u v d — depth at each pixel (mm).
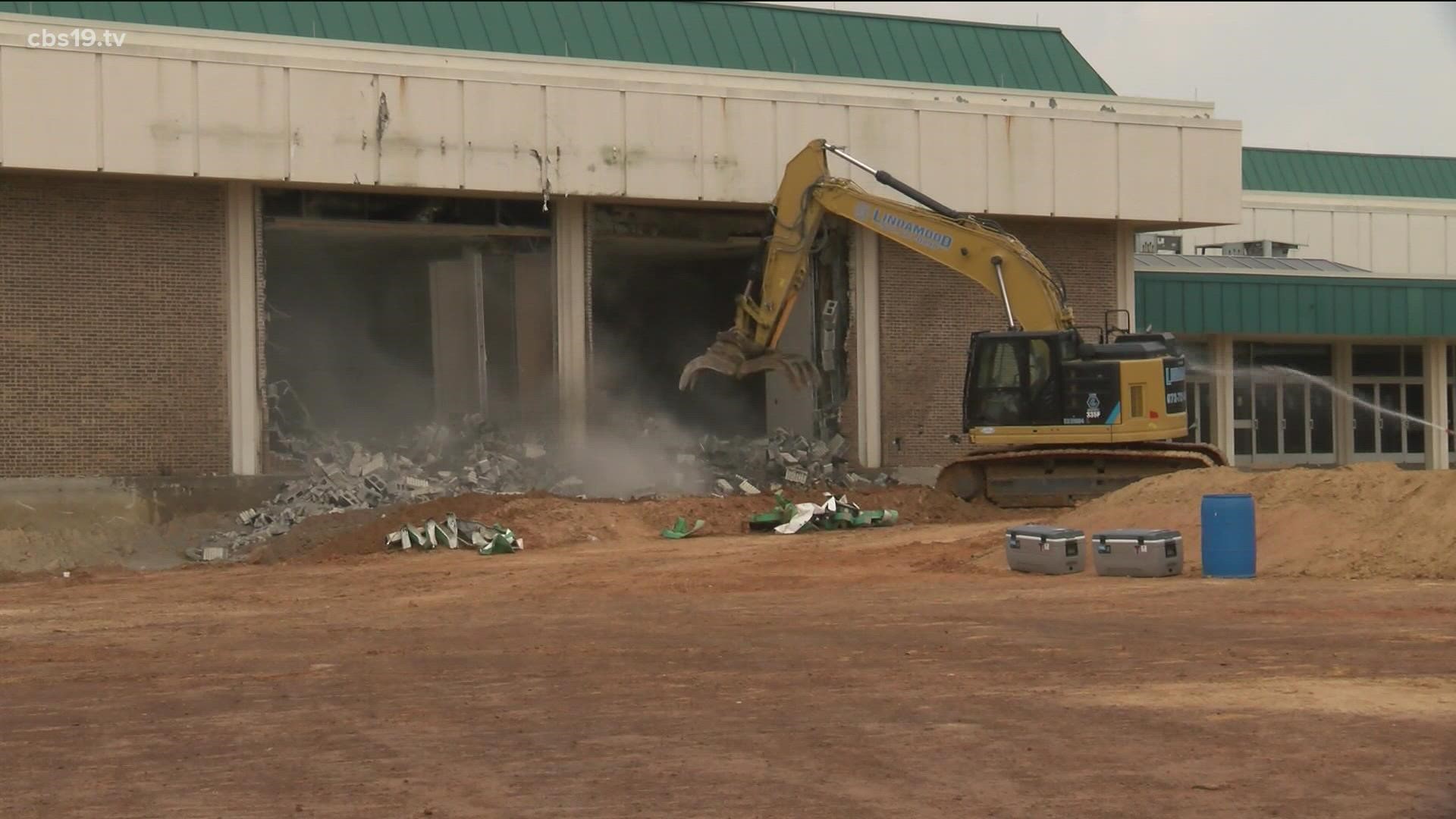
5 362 54938
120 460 56438
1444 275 100312
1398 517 38844
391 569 47500
